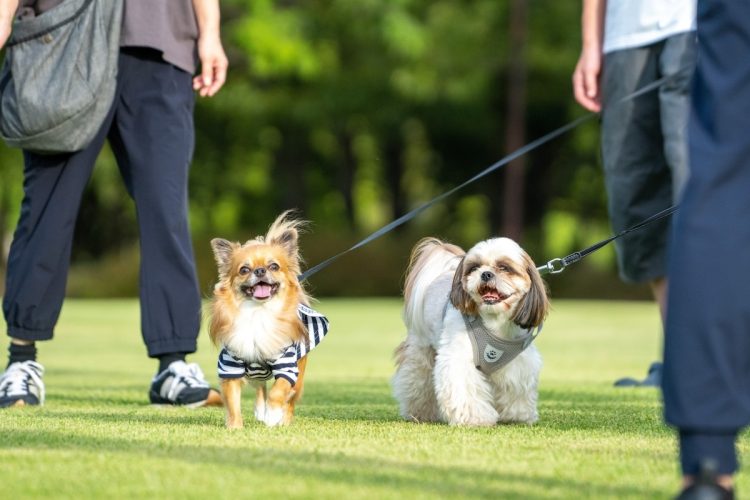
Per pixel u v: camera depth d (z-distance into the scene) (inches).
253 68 1445.6
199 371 360.8
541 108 1822.1
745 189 172.6
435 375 304.5
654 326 927.0
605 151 394.0
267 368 296.4
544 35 1690.5
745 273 169.3
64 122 344.8
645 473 206.1
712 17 177.9
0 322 828.0
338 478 197.5
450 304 309.3
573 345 729.6
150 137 360.2
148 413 325.7
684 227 173.6
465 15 1684.3
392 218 1937.7
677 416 169.9
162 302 358.0
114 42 350.0
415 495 182.4
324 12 1619.1
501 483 193.6
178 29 365.1
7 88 351.9
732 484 172.7
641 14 379.6
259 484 191.9
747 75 174.1
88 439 249.6
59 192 359.6
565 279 1636.3
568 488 189.8
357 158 1967.3
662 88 370.9
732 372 169.0
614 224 398.9
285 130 1828.2
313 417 323.0
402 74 1635.1
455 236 1851.6
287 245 305.3
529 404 308.2
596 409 347.6
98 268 1622.8
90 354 637.9
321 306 1266.0
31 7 356.5
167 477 198.4
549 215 1797.5
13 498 182.1
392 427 289.3
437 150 1921.8
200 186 1843.0
